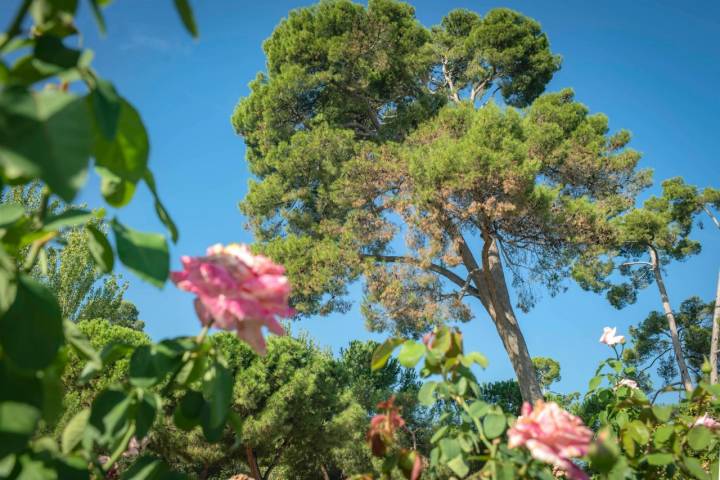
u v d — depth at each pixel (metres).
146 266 0.90
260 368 8.86
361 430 10.77
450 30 18.41
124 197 0.98
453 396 1.59
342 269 12.73
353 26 15.58
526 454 1.52
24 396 0.78
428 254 11.34
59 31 0.83
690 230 16.97
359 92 16.25
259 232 15.01
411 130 15.05
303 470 11.42
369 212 12.76
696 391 1.97
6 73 0.77
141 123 0.89
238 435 1.24
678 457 1.87
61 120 0.65
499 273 13.50
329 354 13.87
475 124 11.84
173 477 1.12
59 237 1.02
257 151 17.16
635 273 17.05
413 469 1.56
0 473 0.88
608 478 1.56
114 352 1.16
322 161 14.31
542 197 11.00
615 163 14.08
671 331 15.32
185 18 0.71
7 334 0.76
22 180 0.89
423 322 12.13
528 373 12.68
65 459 0.97
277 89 15.31
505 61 16.70
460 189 10.79
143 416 1.08
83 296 13.21
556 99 16.11
